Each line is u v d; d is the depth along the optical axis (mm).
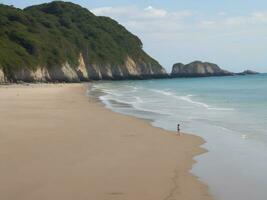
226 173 16656
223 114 37688
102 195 13297
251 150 21312
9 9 152500
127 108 44625
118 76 181375
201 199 13203
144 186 14398
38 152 19453
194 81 158500
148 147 21672
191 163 18312
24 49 130500
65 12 195625
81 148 20766
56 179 14969
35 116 34156
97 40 187375
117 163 17766
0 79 107125
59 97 59500
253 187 14734
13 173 15664
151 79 198625
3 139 22719
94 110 40625
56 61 138500
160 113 39531
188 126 30391
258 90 77625
